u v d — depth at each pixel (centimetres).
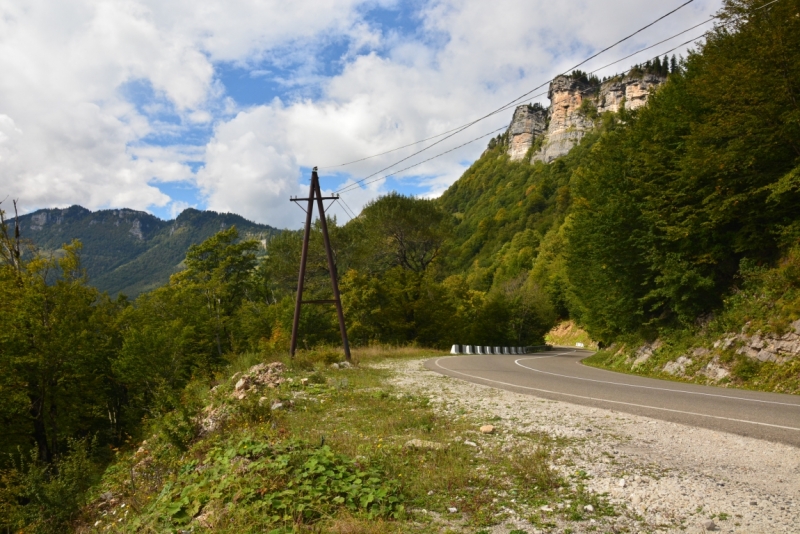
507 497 484
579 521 419
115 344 3206
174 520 456
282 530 392
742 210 1681
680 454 598
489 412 927
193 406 1040
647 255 2005
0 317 2219
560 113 19388
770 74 1533
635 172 2102
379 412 948
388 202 3950
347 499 460
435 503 475
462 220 18512
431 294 3988
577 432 729
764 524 389
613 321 2333
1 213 2475
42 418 2311
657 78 16738
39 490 865
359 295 3688
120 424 3105
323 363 1822
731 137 1706
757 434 668
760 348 1391
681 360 1727
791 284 1431
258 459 550
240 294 4597
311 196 2216
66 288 2439
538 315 6569
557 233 8469
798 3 1500
